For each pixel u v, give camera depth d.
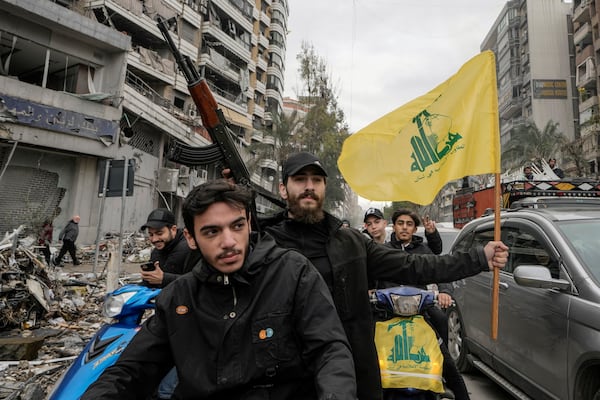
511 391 3.51
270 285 1.49
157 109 21.05
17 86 13.63
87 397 1.35
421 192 2.76
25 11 14.02
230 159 3.24
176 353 1.46
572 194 6.84
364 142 3.01
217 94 33.25
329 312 1.48
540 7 47.06
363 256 2.12
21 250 6.46
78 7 21.58
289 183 2.17
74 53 15.88
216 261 1.45
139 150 20.97
